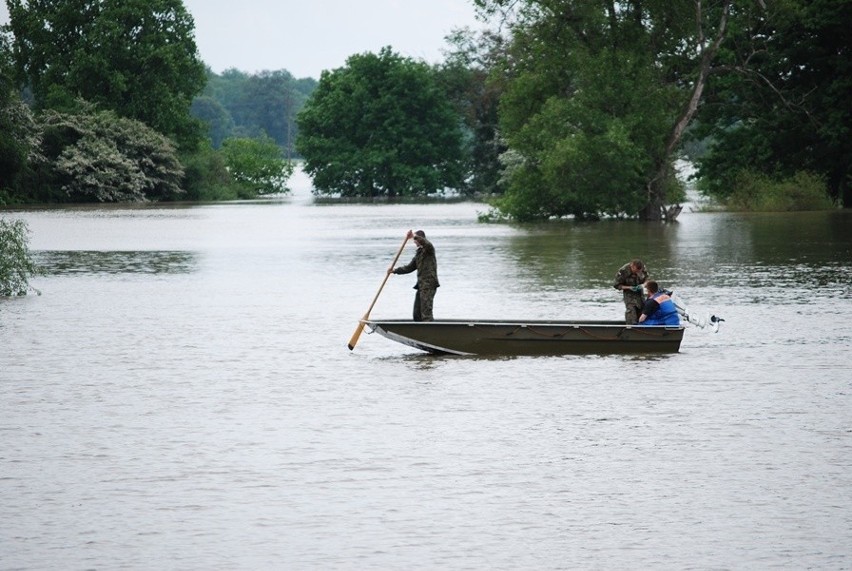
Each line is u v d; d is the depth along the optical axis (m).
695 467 30.47
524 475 29.86
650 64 153.38
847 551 24.39
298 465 30.98
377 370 45.22
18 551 24.72
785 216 156.38
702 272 81.12
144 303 67.94
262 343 52.34
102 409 38.12
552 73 157.62
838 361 45.81
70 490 28.92
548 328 47.97
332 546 24.84
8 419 36.66
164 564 23.92
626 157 149.88
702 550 24.47
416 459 31.47
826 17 164.38
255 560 24.08
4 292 72.12
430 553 24.38
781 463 30.75
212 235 135.38
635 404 38.16
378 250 109.81
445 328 47.81
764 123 174.38
